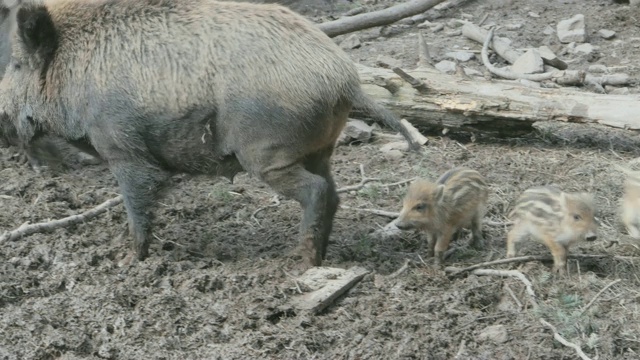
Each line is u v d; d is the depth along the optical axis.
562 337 9.80
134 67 10.95
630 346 9.77
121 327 10.19
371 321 10.16
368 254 11.90
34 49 11.30
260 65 10.63
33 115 11.66
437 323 10.12
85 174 14.66
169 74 10.84
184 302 10.55
